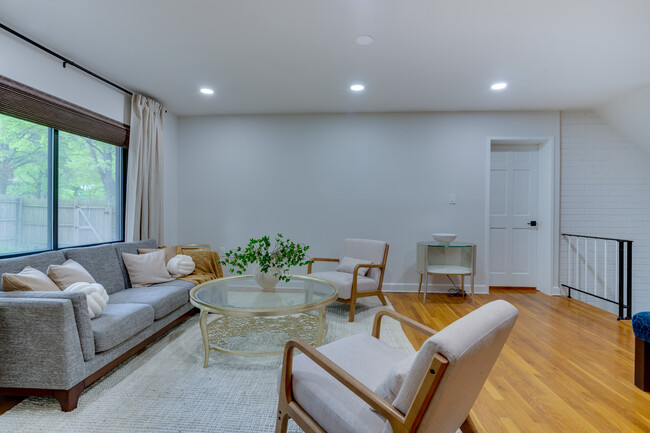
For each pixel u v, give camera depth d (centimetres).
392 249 429
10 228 245
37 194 266
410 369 96
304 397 126
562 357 238
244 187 441
